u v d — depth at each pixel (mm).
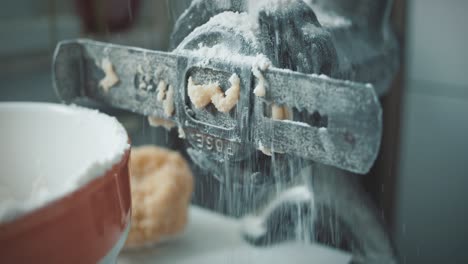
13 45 647
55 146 283
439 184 474
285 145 236
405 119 477
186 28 267
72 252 217
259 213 382
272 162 250
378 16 346
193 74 253
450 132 468
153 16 467
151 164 405
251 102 239
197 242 398
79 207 216
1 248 201
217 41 250
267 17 242
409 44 465
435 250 464
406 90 475
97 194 222
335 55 251
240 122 243
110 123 261
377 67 327
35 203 207
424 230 474
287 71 229
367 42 324
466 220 461
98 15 565
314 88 224
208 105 250
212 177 299
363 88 214
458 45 449
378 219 338
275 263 365
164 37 417
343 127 220
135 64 270
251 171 256
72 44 289
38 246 208
